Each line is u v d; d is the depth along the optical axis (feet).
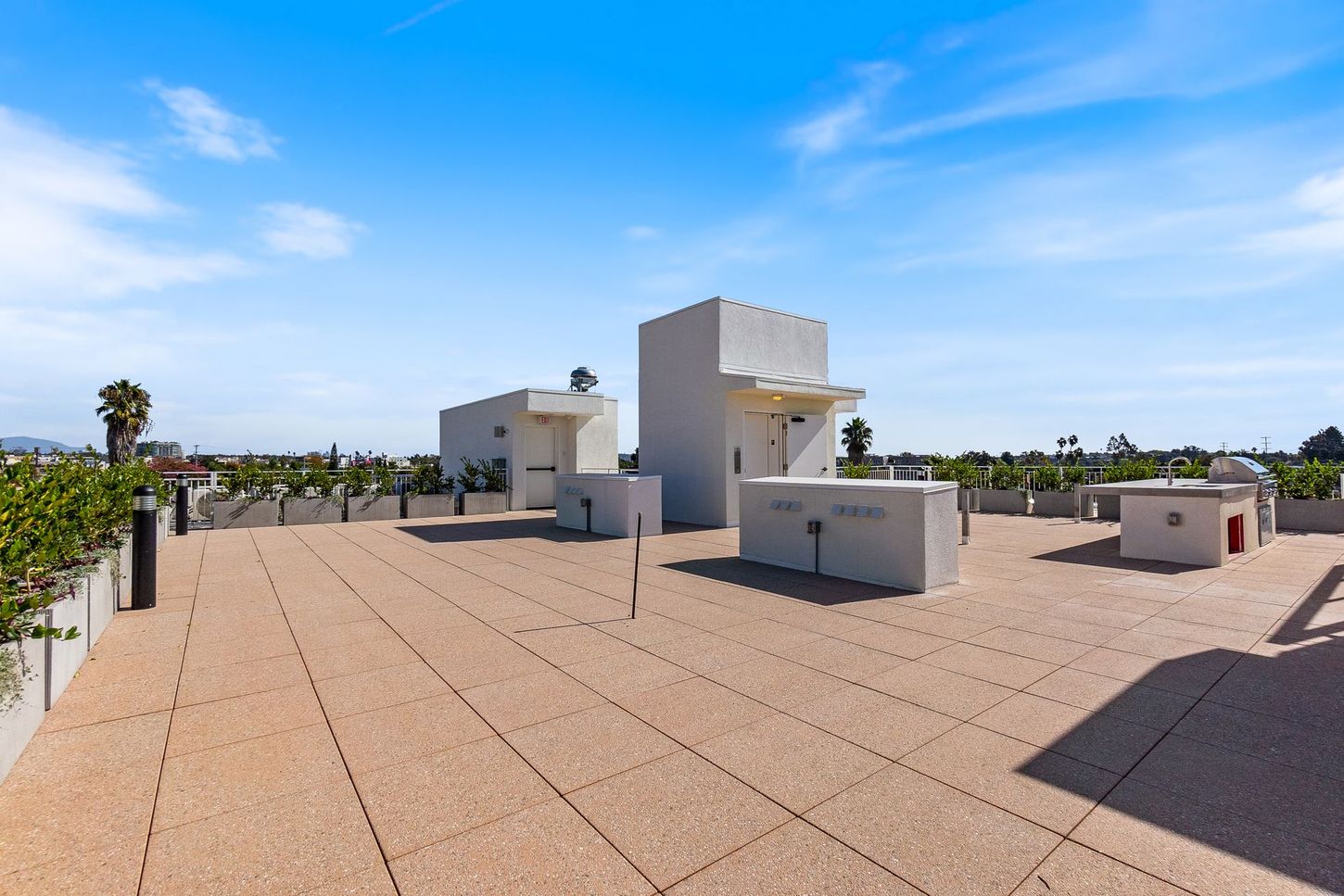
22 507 14.12
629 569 29.27
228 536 42.32
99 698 14.03
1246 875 7.91
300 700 13.87
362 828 9.08
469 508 56.70
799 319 52.80
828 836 8.82
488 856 8.43
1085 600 22.40
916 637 18.28
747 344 48.34
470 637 18.53
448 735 12.12
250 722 12.76
